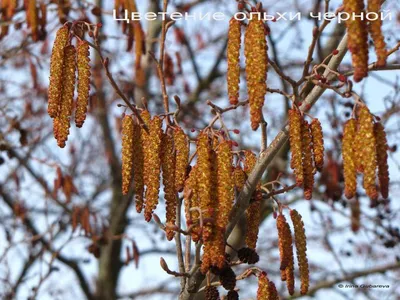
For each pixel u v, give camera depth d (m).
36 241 11.28
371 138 3.61
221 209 3.75
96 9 8.29
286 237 4.15
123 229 13.35
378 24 3.48
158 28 11.69
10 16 7.81
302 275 4.14
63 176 9.39
